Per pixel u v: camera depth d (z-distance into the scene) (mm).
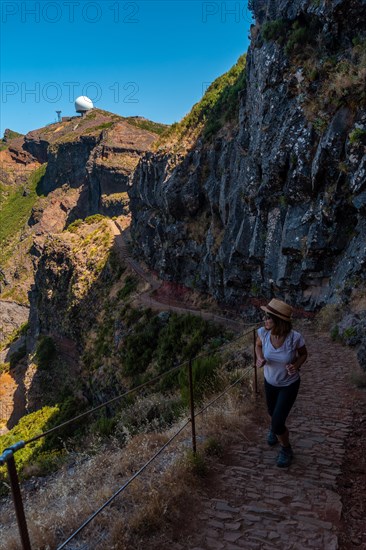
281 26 21922
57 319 66312
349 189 16188
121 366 35594
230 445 5418
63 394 52281
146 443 5816
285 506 4023
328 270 17953
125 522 3812
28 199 176250
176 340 30328
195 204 36719
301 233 18953
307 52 20094
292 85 20469
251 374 8125
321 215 17547
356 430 5801
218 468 4828
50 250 71125
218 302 32312
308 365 9688
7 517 6059
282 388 4652
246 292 27766
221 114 38000
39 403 58562
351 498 4191
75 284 61250
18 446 2693
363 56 15883
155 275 48812
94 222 77438
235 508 4023
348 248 16391
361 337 10797
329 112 17297
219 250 29203
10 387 71188
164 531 3719
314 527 3688
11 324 111812
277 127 21219
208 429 5770
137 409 9750
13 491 2678
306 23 20781
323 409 6688
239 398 7062
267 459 4973
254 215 24734
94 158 124562
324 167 17203
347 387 7746
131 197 61750
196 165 37031
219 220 32188
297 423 6129
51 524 4086
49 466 10148
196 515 3959
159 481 4406
